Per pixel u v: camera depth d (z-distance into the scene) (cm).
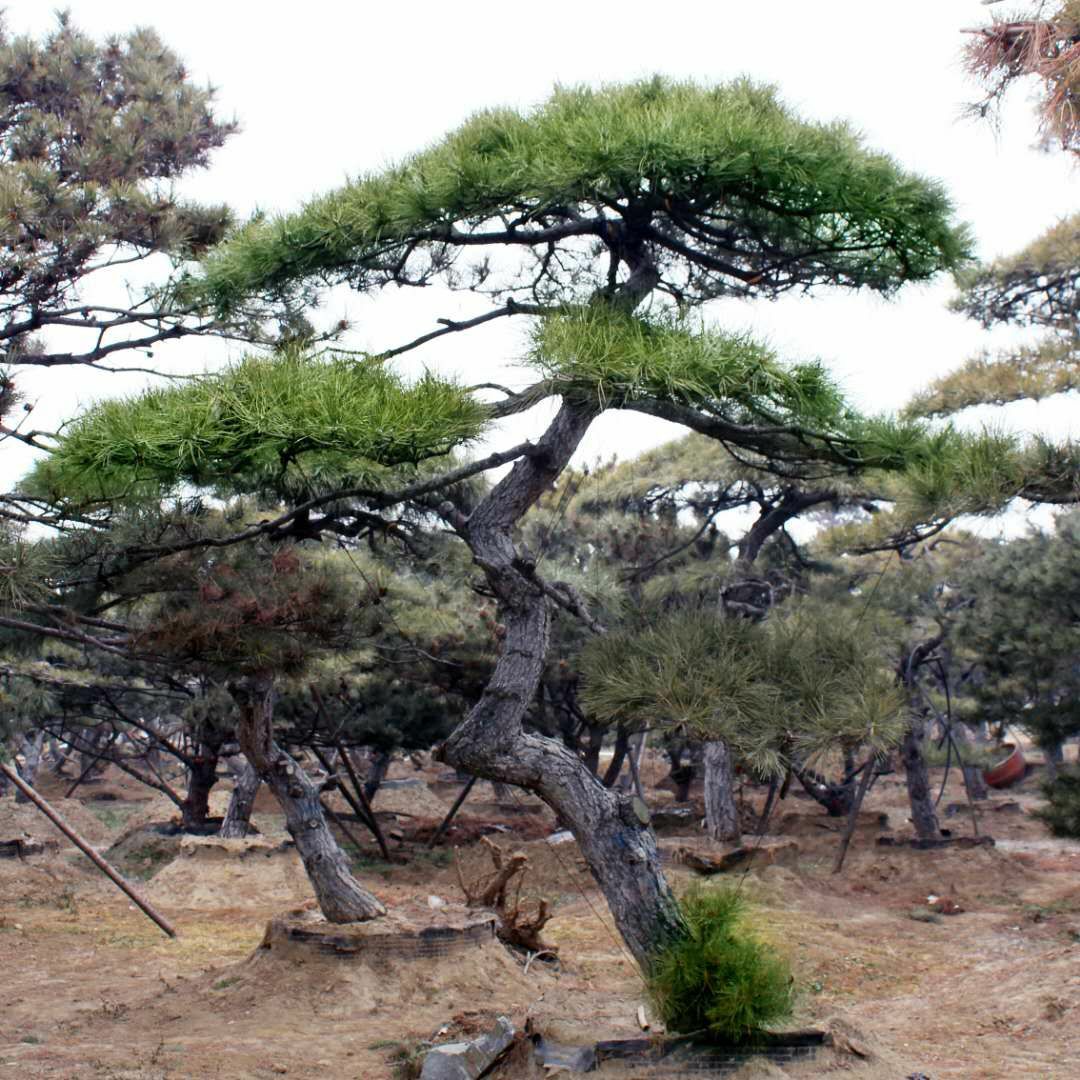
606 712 716
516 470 791
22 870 2023
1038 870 2255
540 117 778
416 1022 1019
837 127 750
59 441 715
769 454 815
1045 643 1967
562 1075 686
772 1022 721
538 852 2214
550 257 853
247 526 1002
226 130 1357
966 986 1209
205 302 966
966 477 786
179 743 4659
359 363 716
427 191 754
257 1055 898
